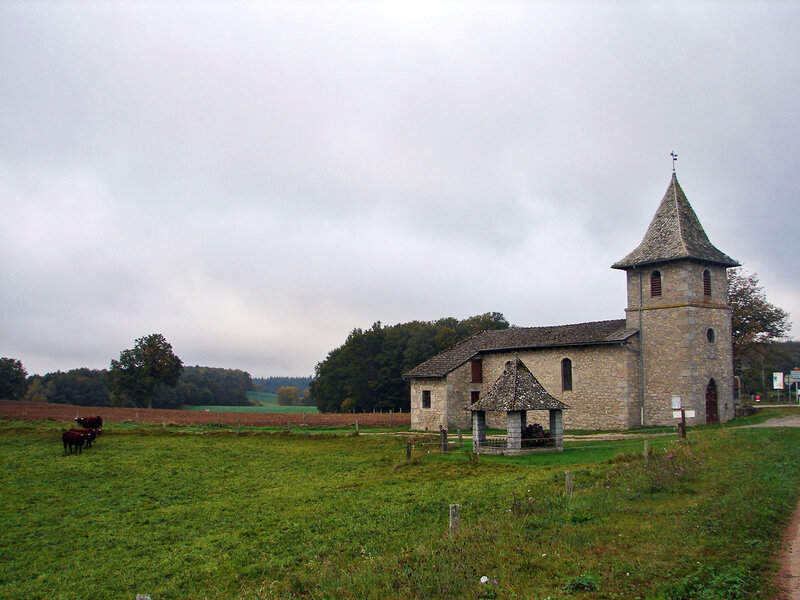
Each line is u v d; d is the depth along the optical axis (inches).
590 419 1728.6
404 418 2321.6
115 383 3523.6
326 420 2288.4
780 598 354.6
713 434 1162.0
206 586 576.7
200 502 982.4
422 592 406.6
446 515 728.3
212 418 2348.7
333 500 908.0
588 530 518.0
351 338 3686.0
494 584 406.6
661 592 364.8
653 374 1653.5
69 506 981.8
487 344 2062.0
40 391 4429.1
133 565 668.7
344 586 453.7
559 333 1900.8
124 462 1382.9
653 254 1660.9
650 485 684.1
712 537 473.4
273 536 732.7
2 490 1103.0
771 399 2751.0
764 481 671.1
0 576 655.8
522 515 617.3
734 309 2149.4
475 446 1296.8
